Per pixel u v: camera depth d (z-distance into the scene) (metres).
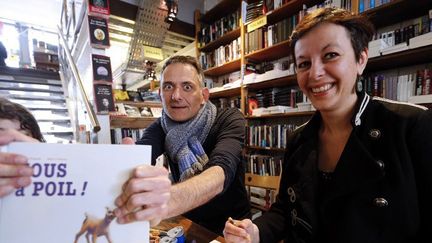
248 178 1.50
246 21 2.56
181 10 3.59
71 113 3.15
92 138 2.04
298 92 2.12
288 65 2.39
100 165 0.35
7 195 0.32
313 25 0.62
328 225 0.62
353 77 0.63
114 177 0.36
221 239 0.77
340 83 0.62
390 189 0.54
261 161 2.33
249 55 2.53
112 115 2.25
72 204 0.34
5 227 0.31
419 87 1.37
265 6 2.39
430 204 0.53
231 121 1.09
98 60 2.12
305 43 0.64
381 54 1.46
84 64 2.78
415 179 0.54
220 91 2.91
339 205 0.60
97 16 2.14
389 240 0.54
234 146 0.91
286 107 2.13
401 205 0.53
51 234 0.33
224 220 1.08
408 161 0.54
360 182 0.57
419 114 0.56
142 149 0.37
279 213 0.81
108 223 0.35
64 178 0.34
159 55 3.54
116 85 4.84
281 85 2.49
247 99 2.55
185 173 1.05
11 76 3.76
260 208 2.09
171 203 0.50
